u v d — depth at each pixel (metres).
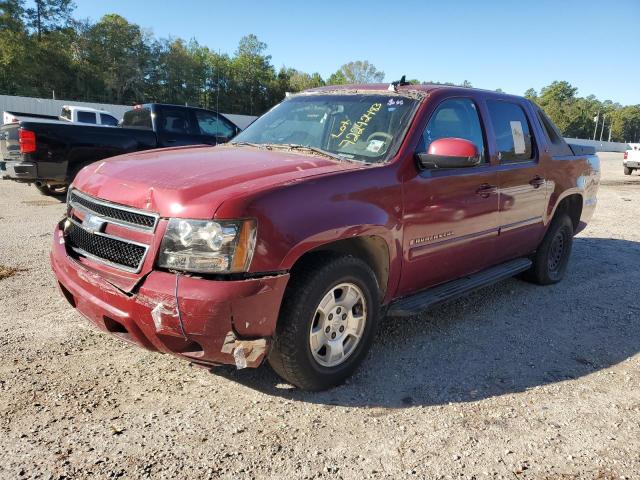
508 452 2.72
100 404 2.95
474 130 4.18
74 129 8.38
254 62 85.31
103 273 2.85
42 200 9.60
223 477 2.41
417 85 4.08
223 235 2.58
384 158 3.47
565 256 5.80
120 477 2.37
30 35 64.44
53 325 3.95
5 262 5.49
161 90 78.94
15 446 2.54
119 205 2.88
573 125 103.00
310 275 2.89
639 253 7.43
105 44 71.94
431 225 3.65
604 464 2.67
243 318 2.63
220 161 3.28
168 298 2.57
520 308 4.95
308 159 3.39
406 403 3.15
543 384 3.49
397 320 4.48
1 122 26.75
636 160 21.34
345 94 4.21
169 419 2.85
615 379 3.61
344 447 2.69
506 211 4.46
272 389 3.22
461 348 3.99
